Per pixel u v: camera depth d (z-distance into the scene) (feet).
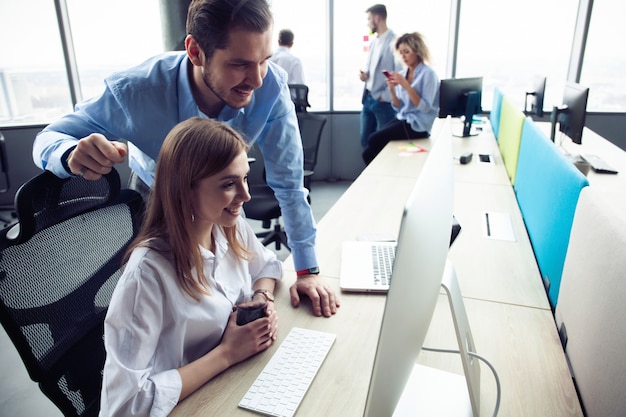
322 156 16.38
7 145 13.30
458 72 15.24
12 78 13.15
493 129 12.60
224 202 2.87
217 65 3.01
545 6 14.05
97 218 3.34
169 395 2.66
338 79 15.84
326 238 5.21
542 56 14.56
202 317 3.08
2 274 2.67
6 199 13.62
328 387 2.89
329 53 15.48
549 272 4.34
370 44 14.24
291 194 4.00
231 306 3.38
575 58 14.23
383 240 5.03
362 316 3.64
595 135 10.62
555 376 3.09
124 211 3.57
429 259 1.89
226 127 2.91
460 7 14.49
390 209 6.20
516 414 2.76
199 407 2.73
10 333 2.70
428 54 11.38
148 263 2.85
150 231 3.01
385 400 1.89
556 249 4.15
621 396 2.25
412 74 11.78
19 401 5.98
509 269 4.58
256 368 3.05
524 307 3.91
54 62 13.34
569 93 8.71
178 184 2.80
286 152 3.91
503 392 2.94
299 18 15.06
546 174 4.86
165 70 3.58
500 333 3.56
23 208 2.73
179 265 2.94
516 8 14.21
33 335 2.80
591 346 2.74
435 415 2.61
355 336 3.39
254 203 8.93
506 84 15.05
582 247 3.12
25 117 13.57
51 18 12.98
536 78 12.43
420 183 1.80
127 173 12.94
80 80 13.78
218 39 2.88
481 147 10.50
